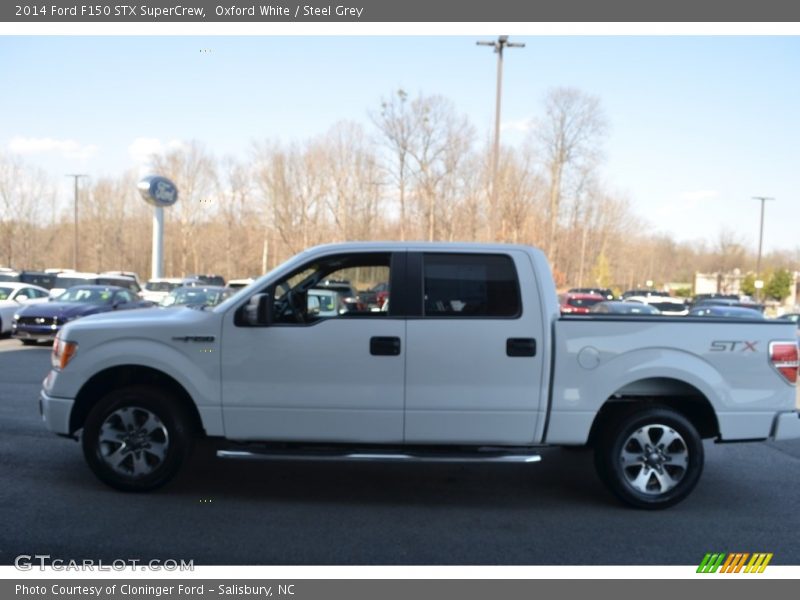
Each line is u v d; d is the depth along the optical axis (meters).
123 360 4.98
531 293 4.93
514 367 4.86
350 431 4.92
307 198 47.47
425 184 42.94
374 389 4.88
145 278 65.00
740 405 4.99
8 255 60.22
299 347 4.88
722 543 4.48
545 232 47.28
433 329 4.87
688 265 97.31
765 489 5.73
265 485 5.50
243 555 4.12
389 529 4.60
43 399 5.15
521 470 6.20
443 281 4.98
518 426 4.90
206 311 5.15
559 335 4.90
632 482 5.05
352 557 4.13
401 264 5.01
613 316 5.14
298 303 5.20
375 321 4.89
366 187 47.28
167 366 4.94
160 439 5.07
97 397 5.34
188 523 4.59
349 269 5.21
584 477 6.00
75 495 5.07
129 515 4.70
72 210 66.75
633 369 4.91
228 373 4.93
